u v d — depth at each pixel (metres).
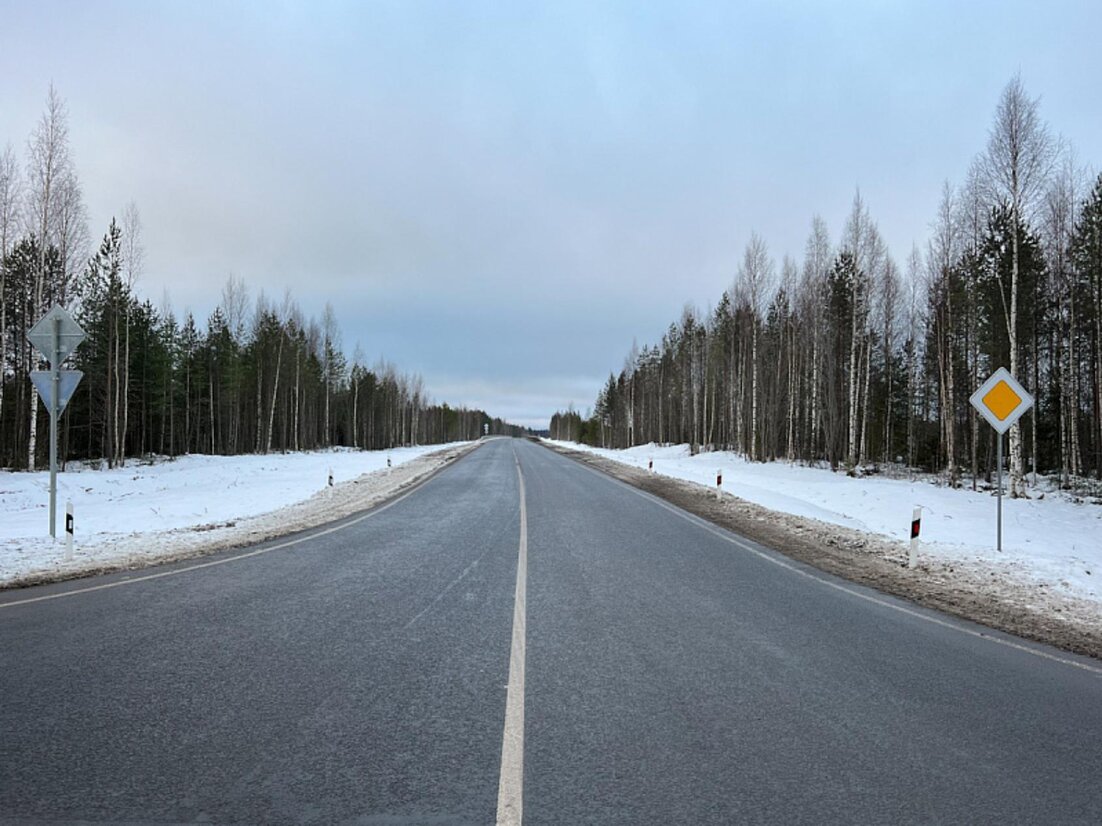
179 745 3.93
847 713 4.62
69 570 9.49
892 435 52.91
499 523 14.83
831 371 41.16
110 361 39.06
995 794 3.51
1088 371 37.97
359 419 97.25
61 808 3.21
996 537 14.96
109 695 4.73
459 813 3.20
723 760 3.84
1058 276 32.59
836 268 43.25
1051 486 28.91
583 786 3.49
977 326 35.12
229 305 61.12
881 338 47.16
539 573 9.48
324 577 9.10
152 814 3.16
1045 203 29.70
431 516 16.03
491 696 4.80
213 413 66.12
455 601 7.77
